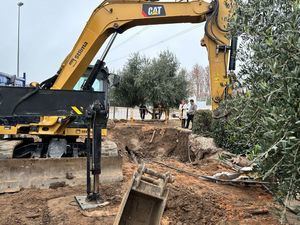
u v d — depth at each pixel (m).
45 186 7.12
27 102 7.75
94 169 6.18
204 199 6.48
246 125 3.75
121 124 18.95
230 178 8.02
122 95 32.16
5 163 6.97
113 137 15.51
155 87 29.58
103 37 9.00
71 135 7.88
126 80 31.66
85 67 8.92
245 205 6.43
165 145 15.01
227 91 5.75
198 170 9.59
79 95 7.83
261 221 5.73
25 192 6.80
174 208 5.96
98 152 6.21
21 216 5.61
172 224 5.49
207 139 12.18
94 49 8.96
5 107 7.71
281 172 3.35
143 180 4.67
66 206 6.06
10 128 7.69
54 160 7.28
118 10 8.96
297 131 2.86
